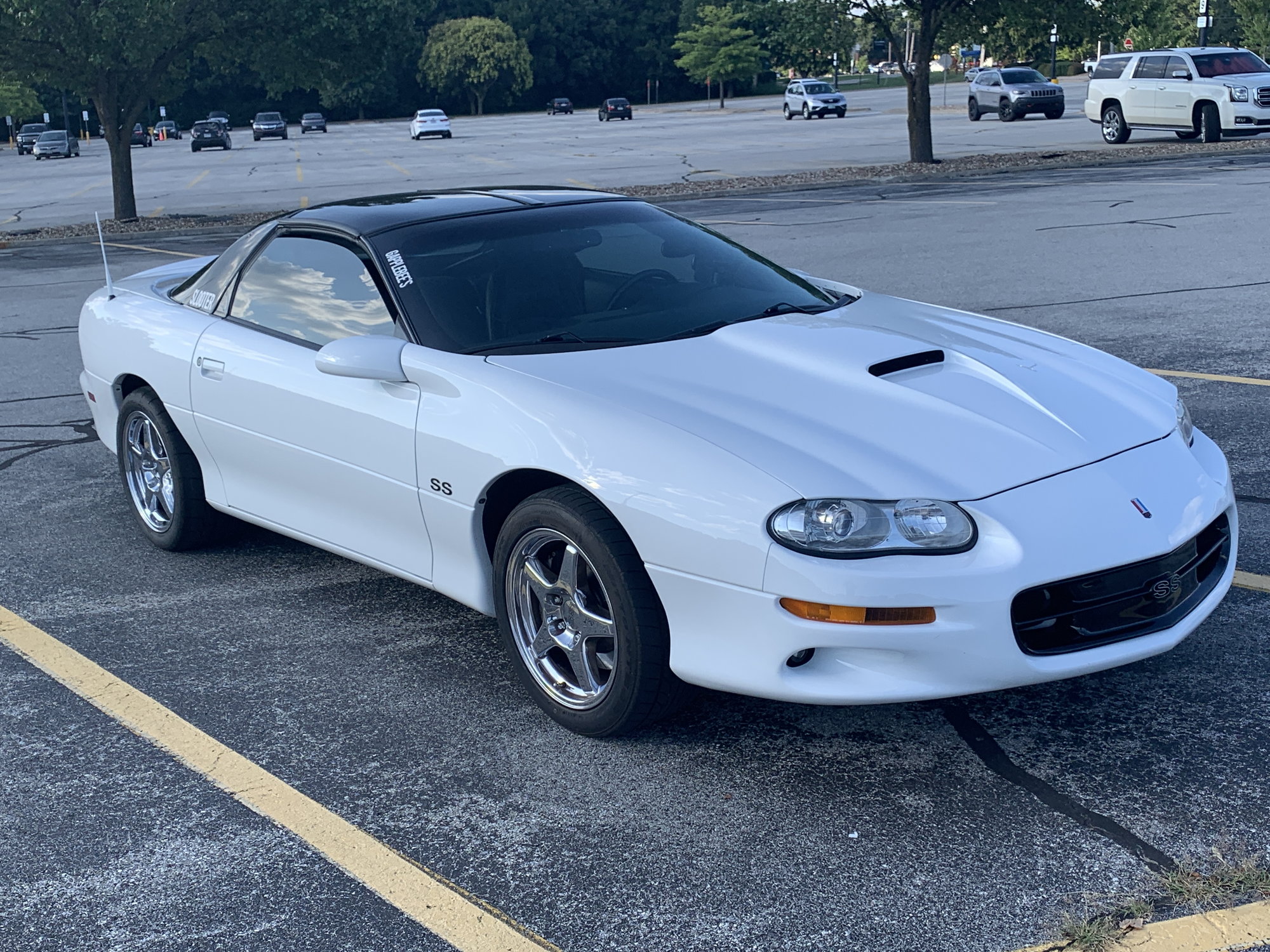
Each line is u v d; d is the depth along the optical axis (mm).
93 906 2768
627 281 4094
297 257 4461
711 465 3049
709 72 83625
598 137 50625
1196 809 2906
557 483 3502
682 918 2619
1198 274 10383
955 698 3498
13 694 3873
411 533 3873
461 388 3570
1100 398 3533
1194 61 25281
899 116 50562
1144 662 3689
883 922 2568
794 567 2885
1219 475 3477
